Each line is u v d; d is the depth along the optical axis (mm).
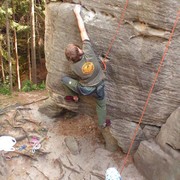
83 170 5605
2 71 11688
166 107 5074
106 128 5691
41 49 13695
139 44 4750
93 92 4863
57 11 5055
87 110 5668
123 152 5785
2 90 8250
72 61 4602
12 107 6957
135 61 4867
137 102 5211
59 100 5711
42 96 7676
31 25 10742
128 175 5426
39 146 5996
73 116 6609
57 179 5543
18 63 12656
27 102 7258
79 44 5070
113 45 4875
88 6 4840
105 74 5145
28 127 6426
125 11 4613
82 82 4852
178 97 4926
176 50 4609
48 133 6289
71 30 5027
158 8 4383
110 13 4734
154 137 5414
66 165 5688
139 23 4648
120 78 5105
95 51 5000
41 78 13234
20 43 13102
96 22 4816
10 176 5602
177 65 4699
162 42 4625
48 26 5391
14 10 10953
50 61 5469
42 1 11773
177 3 4277
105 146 5945
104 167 5605
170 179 4918
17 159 5840
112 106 5387
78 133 6238
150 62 4793
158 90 4980
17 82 12578
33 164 5797
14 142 6098
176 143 4875
